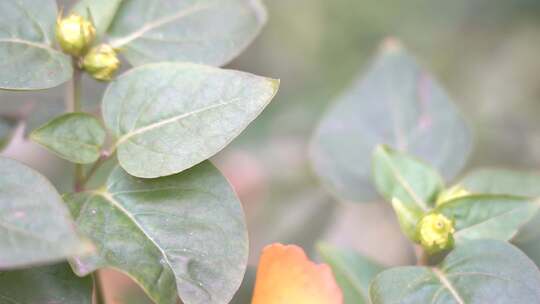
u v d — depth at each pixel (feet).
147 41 1.49
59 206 1.23
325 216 2.03
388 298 1.37
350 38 2.47
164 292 1.31
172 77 1.37
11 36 1.39
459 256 1.40
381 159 1.53
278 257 1.37
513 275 1.38
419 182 1.52
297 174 2.16
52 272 1.33
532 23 2.46
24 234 1.22
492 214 1.46
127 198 1.36
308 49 2.45
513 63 2.48
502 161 2.09
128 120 1.37
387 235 2.05
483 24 2.48
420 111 1.73
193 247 1.33
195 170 1.36
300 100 2.37
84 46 1.41
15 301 1.32
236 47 1.51
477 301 1.37
